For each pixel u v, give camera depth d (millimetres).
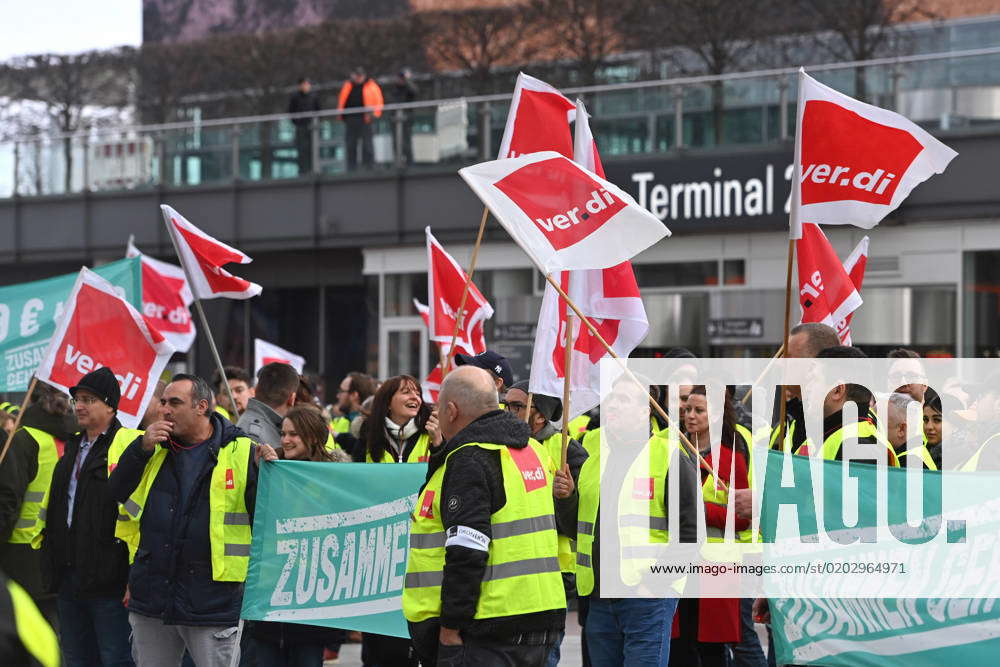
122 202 58906
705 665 17984
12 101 82188
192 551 16875
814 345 16359
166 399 17125
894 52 53344
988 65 42969
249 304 65188
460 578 13086
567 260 15664
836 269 20266
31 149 60875
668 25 60656
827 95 17656
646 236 15734
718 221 47188
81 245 59594
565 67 64625
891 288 45188
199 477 17016
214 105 79625
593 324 17984
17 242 60688
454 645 13391
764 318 46531
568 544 18297
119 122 82875
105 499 18391
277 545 17297
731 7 58750
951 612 14812
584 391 17969
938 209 44219
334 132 55562
